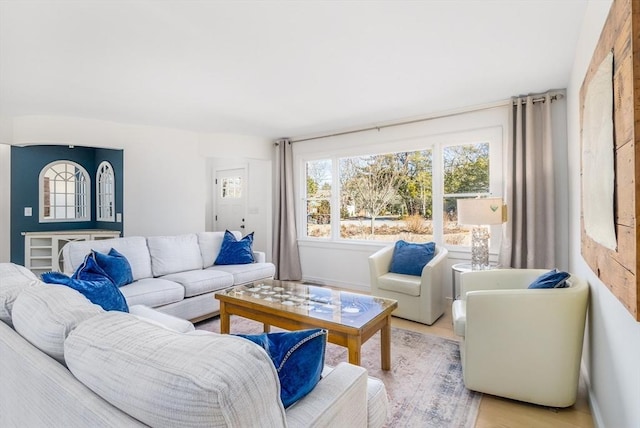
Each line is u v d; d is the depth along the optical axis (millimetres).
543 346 1922
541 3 1823
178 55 2391
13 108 3660
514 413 1912
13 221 4645
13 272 1559
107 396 748
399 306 3439
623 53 1051
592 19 1743
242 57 2432
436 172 3988
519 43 2260
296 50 2328
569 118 2908
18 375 1021
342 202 4879
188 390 626
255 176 5957
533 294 1934
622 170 1094
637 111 954
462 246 3846
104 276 2143
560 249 3232
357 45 2264
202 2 1769
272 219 5398
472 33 2123
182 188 4820
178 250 3727
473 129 3713
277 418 753
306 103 3535
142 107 3650
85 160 5195
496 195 3578
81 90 3096
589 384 2047
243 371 679
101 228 5090
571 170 2842
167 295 3006
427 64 2580
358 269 4672
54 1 1747
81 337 882
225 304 2738
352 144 4672
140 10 1836
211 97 3320
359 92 3203
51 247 4547
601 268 1458
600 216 1413
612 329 1508
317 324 2162
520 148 3309
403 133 4227
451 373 2348
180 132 4797
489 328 2021
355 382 1160
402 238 4355
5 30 2035
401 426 1794
